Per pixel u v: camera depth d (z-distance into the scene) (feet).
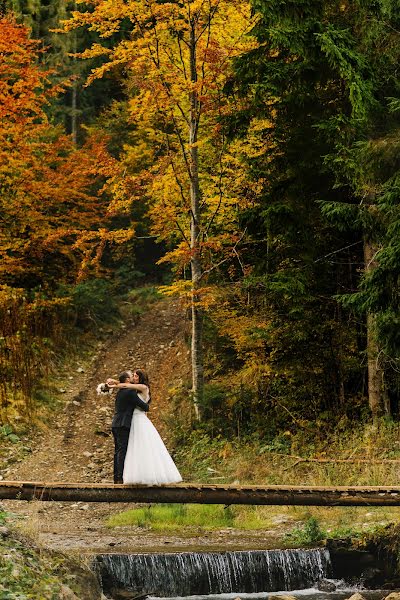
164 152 87.30
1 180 79.25
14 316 78.33
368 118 60.18
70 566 35.63
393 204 52.39
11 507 57.88
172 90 70.13
